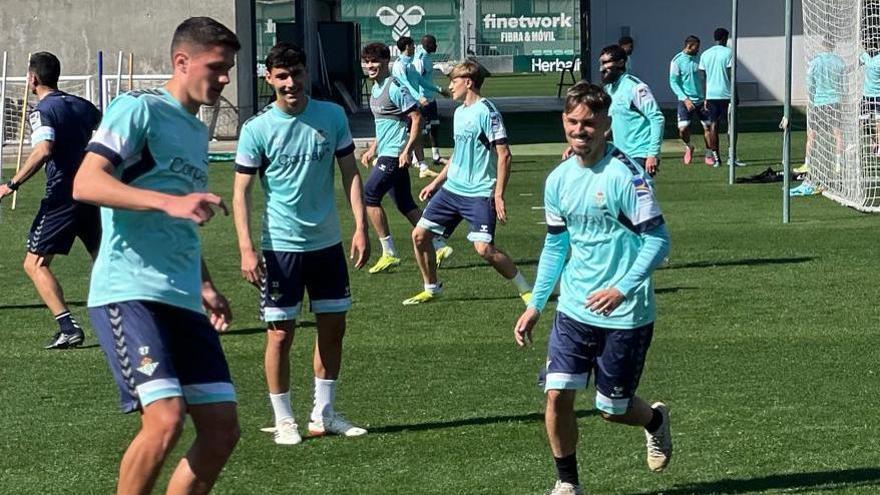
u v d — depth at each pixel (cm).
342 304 941
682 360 1146
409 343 1247
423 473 848
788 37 2006
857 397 1012
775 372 1096
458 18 8350
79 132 1269
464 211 1400
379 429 956
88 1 3709
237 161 939
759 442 898
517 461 870
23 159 3206
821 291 1452
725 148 3366
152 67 3728
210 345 671
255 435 949
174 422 641
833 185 2336
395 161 1647
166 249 664
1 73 3700
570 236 768
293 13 5006
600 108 748
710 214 2144
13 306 1491
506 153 1370
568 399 768
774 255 1703
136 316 654
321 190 937
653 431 806
